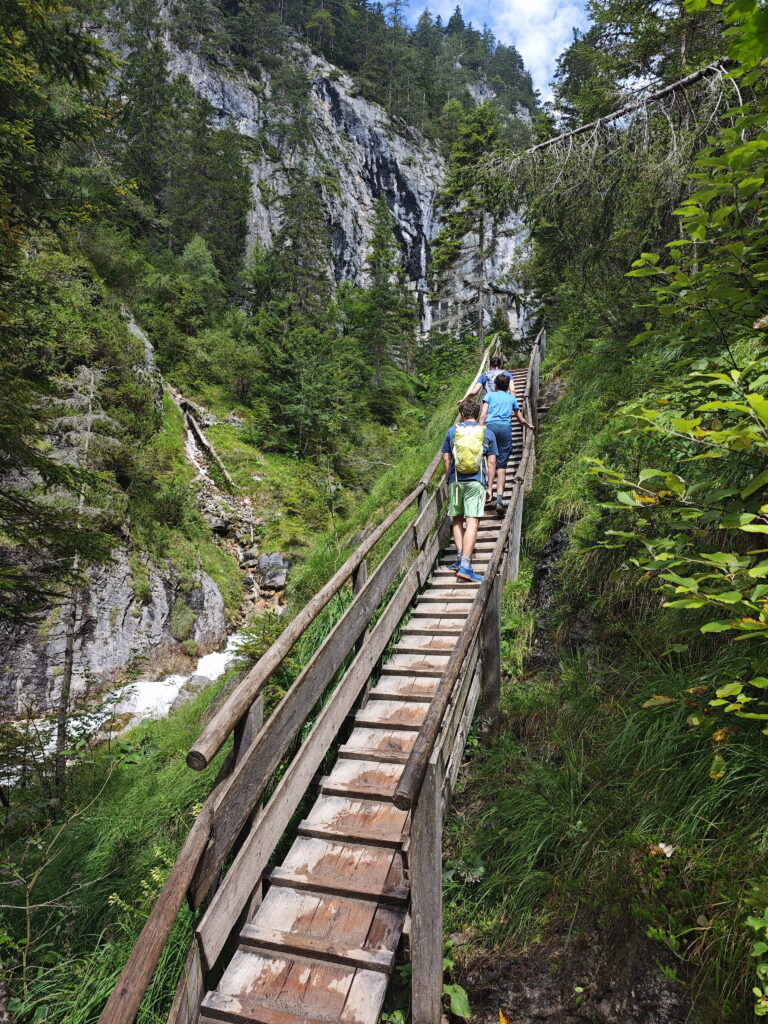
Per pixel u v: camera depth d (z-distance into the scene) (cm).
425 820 230
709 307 260
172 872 200
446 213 2288
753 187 219
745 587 199
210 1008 219
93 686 1053
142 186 3359
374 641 427
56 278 1689
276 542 1727
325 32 8000
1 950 352
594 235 711
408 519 832
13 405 503
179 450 1878
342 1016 215
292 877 274
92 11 2448
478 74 10762
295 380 2352
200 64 5800
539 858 306
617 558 453
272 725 280
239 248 4059
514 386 1215
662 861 249
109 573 1170
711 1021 199
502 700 450
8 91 621
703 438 241
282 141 5866
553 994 242
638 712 332
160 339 2408
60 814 546
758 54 102
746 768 259
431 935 231
